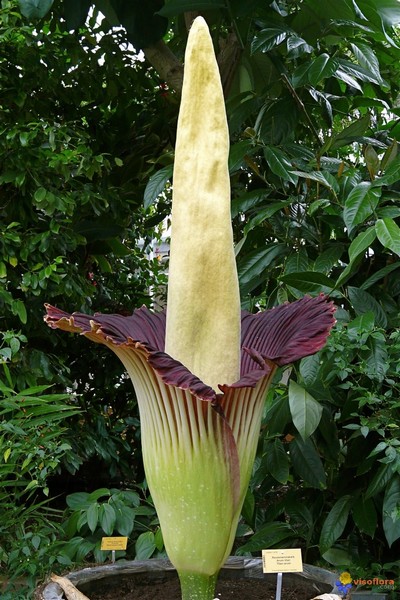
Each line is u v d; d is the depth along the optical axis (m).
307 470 2.69
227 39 3.40
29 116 3.57
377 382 2.56
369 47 3.37
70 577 1.90
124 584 1.95
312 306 1.59
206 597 1.38
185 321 1.35
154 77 4.34
